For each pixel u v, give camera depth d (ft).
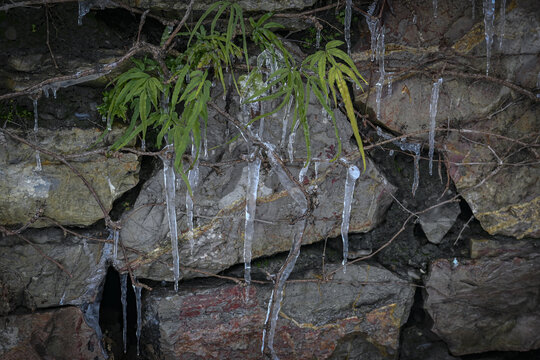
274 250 8.30
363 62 7.75
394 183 8.38
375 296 8.63
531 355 9.30
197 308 8.15
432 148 7.70
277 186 7.85
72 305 7.88
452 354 9.27
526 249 8.42
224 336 8.34
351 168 7.71
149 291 8.14
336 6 7.58
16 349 7.64
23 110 7.07
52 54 7.07
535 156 7.98
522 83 7.71
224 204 7.79
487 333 9.11
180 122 6.71
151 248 7.80
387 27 7.63
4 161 7.01
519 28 7.46
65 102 7.23
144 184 7.62
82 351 8.05
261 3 7.29
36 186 7.18
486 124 7.95
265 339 8.30
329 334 8.62
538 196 8.13
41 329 7.73
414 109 7.87
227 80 7.50
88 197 7.40
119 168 7.36
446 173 8.29
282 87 6.93
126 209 7.66
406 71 7.63
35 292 7.64
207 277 8.33
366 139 8.01
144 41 6.95
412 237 8.68
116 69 7.22
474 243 8.43
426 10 7.55
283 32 7.75
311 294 8.44
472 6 7.45
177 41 7.38
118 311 8.84
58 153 7.13
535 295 8.86
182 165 6.79
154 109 7.47
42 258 7.53
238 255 8.16
